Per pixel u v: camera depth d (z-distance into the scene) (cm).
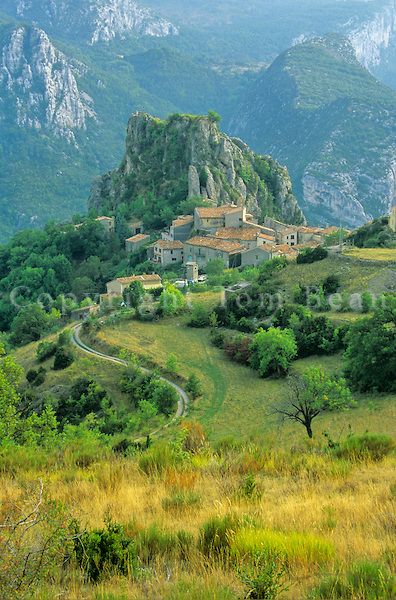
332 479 2530
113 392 8012
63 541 1551
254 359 8338
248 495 2236
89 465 3050
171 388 7288
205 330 10188
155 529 1761
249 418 6538
